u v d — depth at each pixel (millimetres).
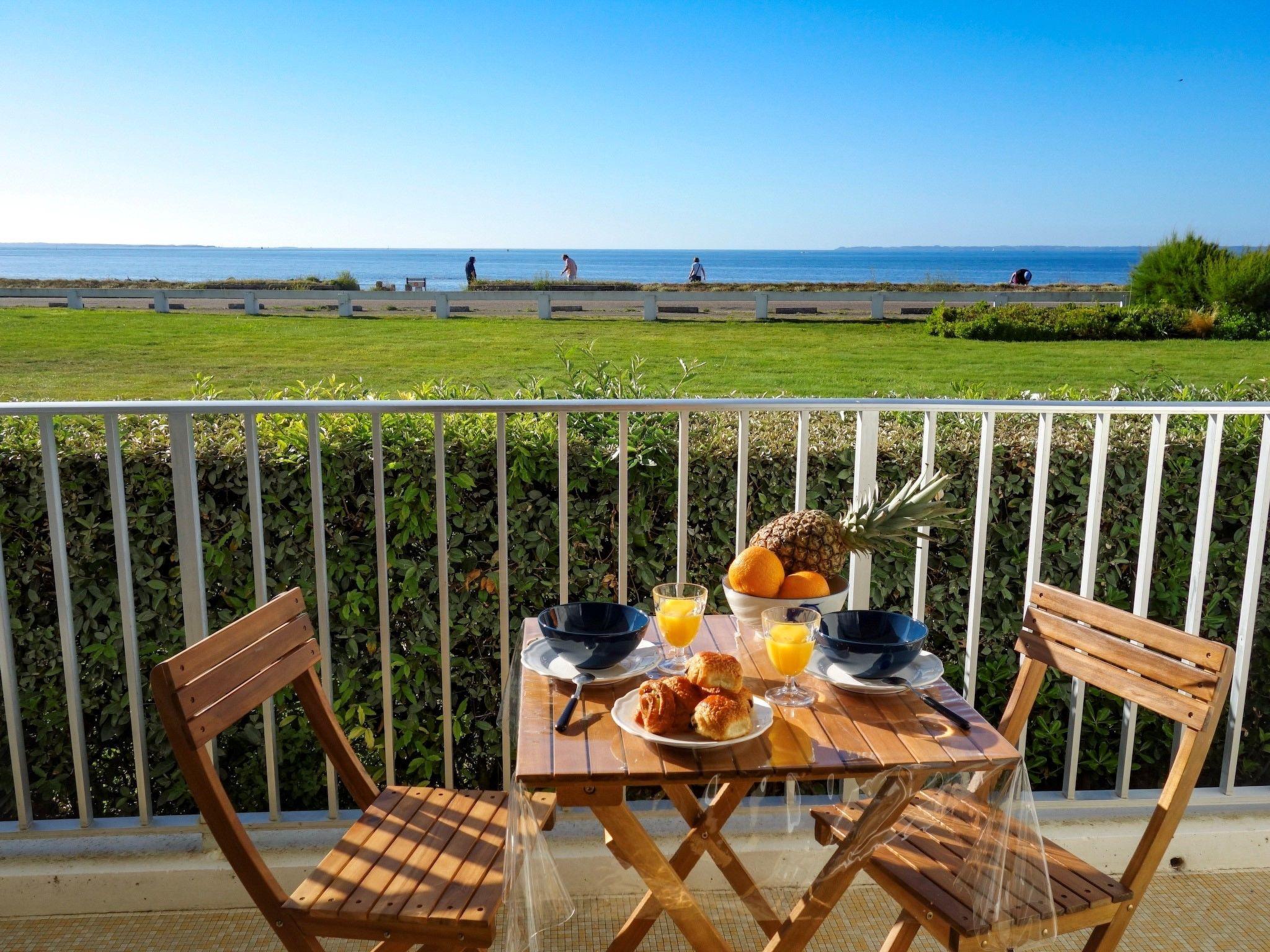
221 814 1641
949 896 1673
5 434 2695
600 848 2465
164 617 2789
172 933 2375
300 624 2010
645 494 2875
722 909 2066
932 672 1768
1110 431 2969
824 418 3162
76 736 2484
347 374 12469
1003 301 21703
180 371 12953
